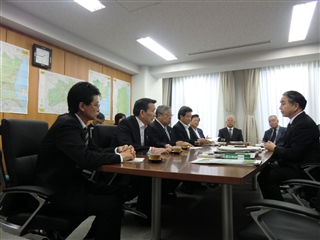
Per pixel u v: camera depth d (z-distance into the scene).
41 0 2.73
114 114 4.89
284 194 2.62
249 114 5.06
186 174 0.93
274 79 4.92
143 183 1.81
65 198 1.09
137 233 1.65
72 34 3.65
